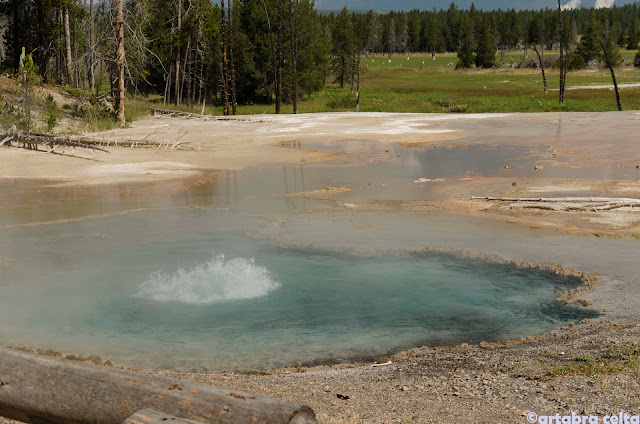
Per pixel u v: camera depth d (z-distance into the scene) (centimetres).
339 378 620
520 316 876
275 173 2402
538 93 7194
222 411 290
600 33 13300
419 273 1101
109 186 2119
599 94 6850
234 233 1441
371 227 1480
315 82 6981
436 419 482
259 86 6681
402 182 2162
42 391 324
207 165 2598
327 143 3316
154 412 292
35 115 3606
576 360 623
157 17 6100
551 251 1227
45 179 2241
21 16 5047
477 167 2469
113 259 1225
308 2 6825
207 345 778
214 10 6097
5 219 1614
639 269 1081
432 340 788
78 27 5478
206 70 6562
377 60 17862
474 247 1272
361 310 910
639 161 2466
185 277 1088
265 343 786
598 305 906
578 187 1955
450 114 4944
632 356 614
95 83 5147
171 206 1788
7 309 933
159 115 4644
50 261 1214
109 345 783
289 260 1202
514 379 577
